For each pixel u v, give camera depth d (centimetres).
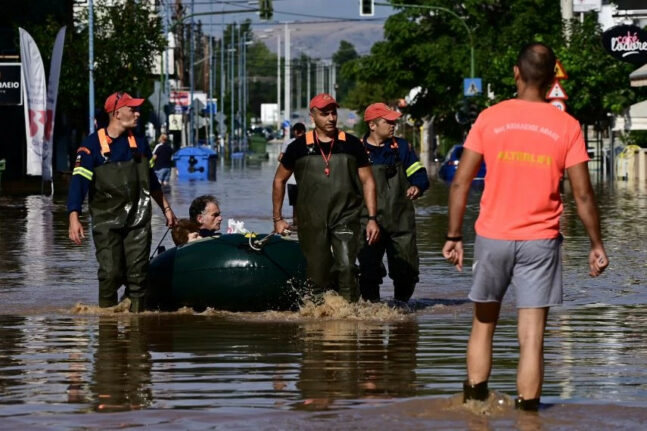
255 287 2400
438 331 2141
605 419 1402
